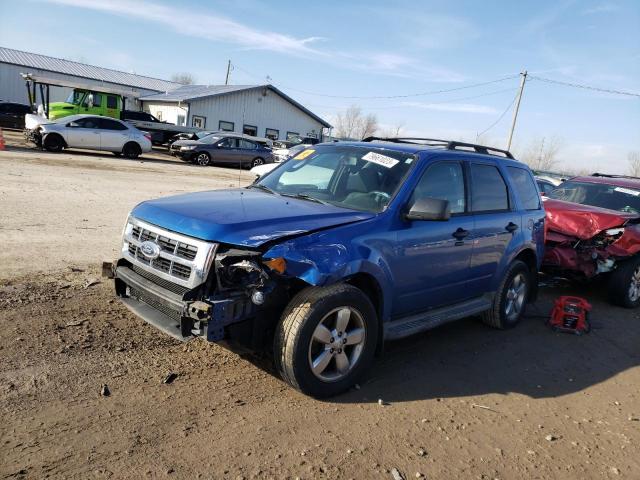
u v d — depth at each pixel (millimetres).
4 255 6469
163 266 3896
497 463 3428
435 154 4992
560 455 3615
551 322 6375
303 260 3668
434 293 4930
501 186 5840
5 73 42969
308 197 4781
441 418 3918
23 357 4004
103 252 7176
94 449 3051
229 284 3658
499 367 5027
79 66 49344
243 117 42469
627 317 7227
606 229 7207
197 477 2922
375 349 4352
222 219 3828
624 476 3453
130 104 46312
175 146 26344
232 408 3684
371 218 4277
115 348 4363
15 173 13625
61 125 21594
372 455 3336
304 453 3262
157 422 3402
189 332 3689
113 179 15273
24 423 3217
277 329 3816
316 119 46531
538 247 6359
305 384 3809
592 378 5027
